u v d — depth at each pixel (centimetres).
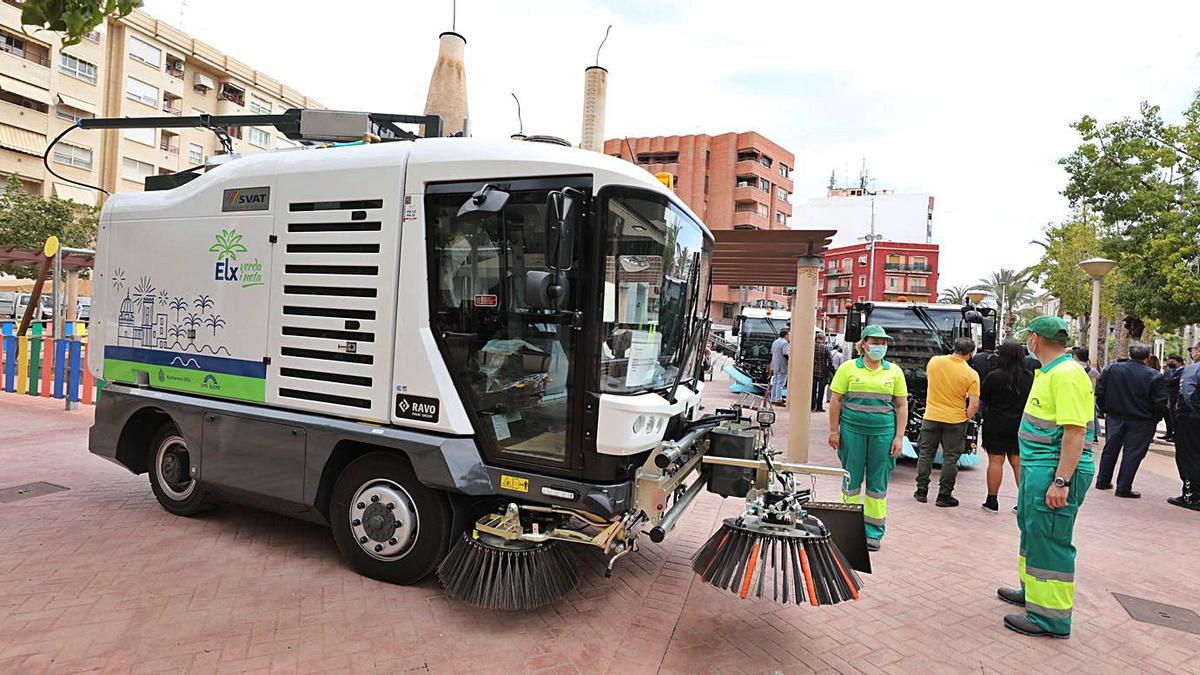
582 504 363
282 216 445
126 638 339
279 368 445
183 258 490
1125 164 1695
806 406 852
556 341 371
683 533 559
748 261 1020
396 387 404
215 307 474
